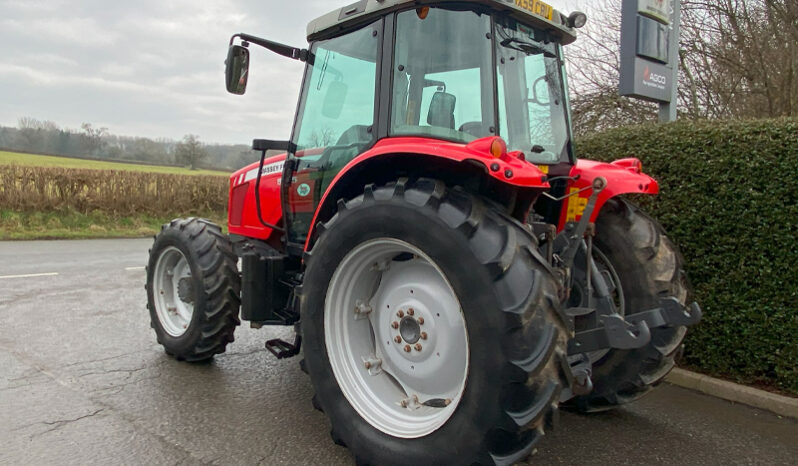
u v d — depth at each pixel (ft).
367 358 9.29
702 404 12.17
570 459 9.52
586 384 7.82
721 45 25.61
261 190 14.16
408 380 8.91
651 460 9.53
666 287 10.42
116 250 36.42
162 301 14.46
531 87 10.21
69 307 19.34
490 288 7.20
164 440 9.65
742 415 11.59
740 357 12.60
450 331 8.27
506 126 9.46
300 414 10.89
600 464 9.36
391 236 8.16
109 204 50.14
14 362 13.48
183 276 14.21
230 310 13.16
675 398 12.50
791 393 11.95
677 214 13.33
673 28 18.06
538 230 9.08
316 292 9.11
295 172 12.55
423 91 9.50
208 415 10.73
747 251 12.31
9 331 16.17
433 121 9.35
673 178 13.38
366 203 8.54
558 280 7.86
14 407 10.83
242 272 12.00
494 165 7.58
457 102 9.25
